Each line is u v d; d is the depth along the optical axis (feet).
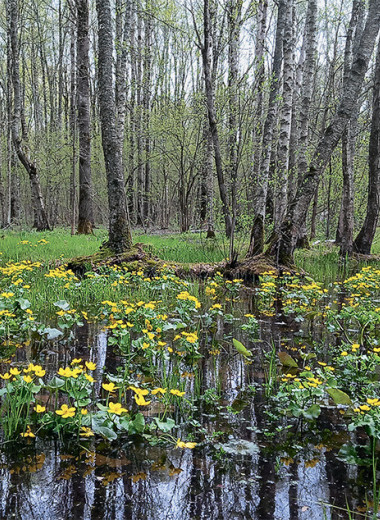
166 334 14.30
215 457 6.99
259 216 30.83
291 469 6.71
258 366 11.64
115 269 23.62
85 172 53.78
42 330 13.00
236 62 40.55
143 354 12.12
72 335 13.55
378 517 5.63
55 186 85.51
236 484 6.23
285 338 14.40
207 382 10.37
